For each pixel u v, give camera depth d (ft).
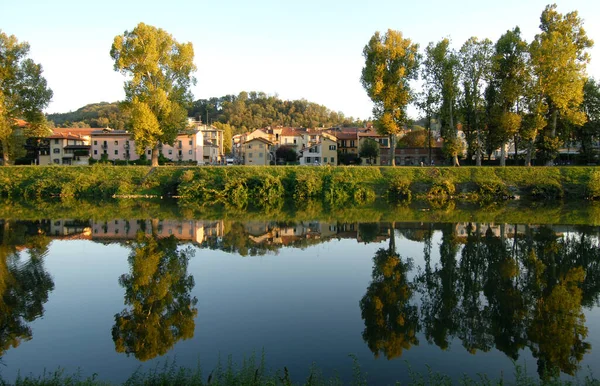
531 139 176.14
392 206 152.05
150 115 174.50
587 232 97.19
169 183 183.52
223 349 40.22
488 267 68.95
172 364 36.29
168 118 185.78
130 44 179.93
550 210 136.05
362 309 50.83
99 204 156.25
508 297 55.11
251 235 96.32
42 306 51.70
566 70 156.46
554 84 158.10
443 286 59.41
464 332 44.68
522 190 167.43
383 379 34.73
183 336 43.16
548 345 41.65
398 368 36.70
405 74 182.91
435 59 184.55
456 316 48.85
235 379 30.50
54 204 155.33
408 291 57.47
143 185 181.88
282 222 115.65
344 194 173.37
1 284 60.08
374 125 187.93
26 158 289.12
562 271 66.49
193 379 30.91
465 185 172.14
